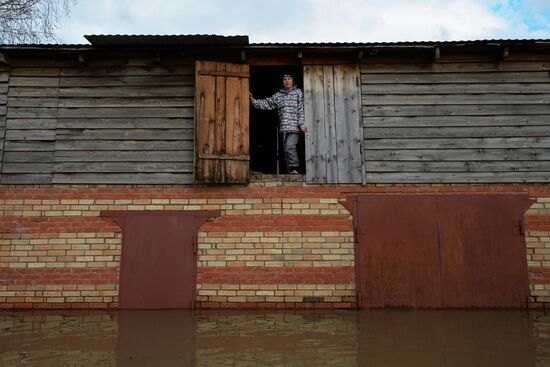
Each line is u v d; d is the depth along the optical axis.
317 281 6.87
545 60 7.47
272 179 7.17
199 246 6.96
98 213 7.00
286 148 7.49
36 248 6.88
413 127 7.33
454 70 7.48
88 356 4.62
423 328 5.71
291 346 4.95
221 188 7.13
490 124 7.30
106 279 6.83
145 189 7.10
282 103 7.58
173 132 7.29
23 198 7.02
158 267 6.88
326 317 6.29
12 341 5.12
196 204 7.08
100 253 6.89
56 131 7.25
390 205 7.06
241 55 7.27
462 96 7.41
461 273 6.87
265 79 9.38
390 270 6.89
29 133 7.23
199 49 7.24
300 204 7.09
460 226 7.00
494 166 7.18
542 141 7.23
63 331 5.55
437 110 7.36
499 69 7.46
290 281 6.87
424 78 7.47
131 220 7.00
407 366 4.35
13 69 7.44
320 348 4.89
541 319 6.16
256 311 6.66
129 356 4.62
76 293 6.79
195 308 6.79
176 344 5.02
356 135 7.30
